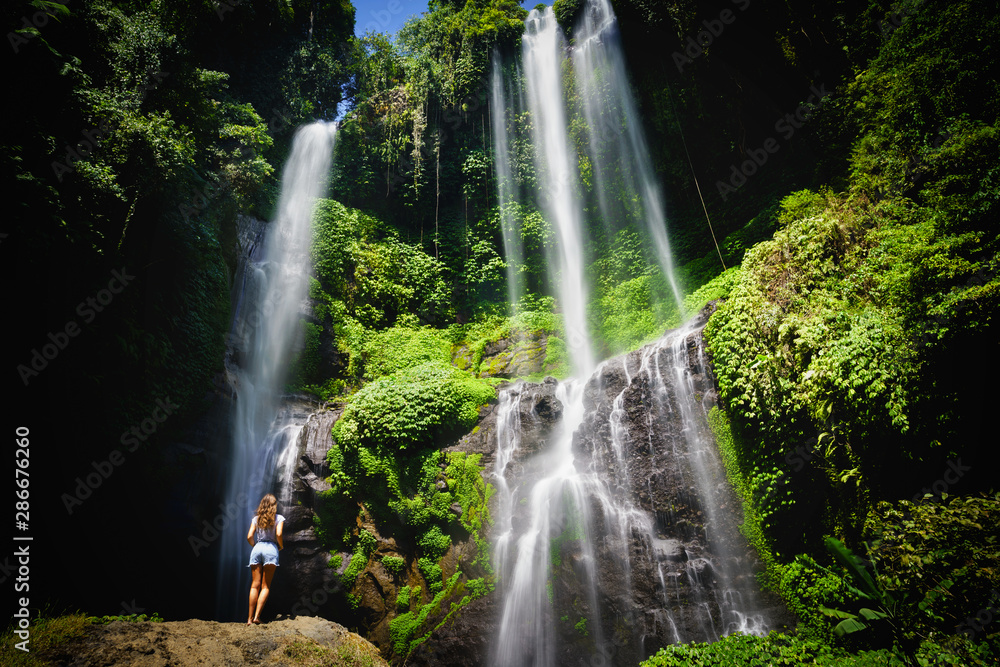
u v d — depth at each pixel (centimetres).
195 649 579
